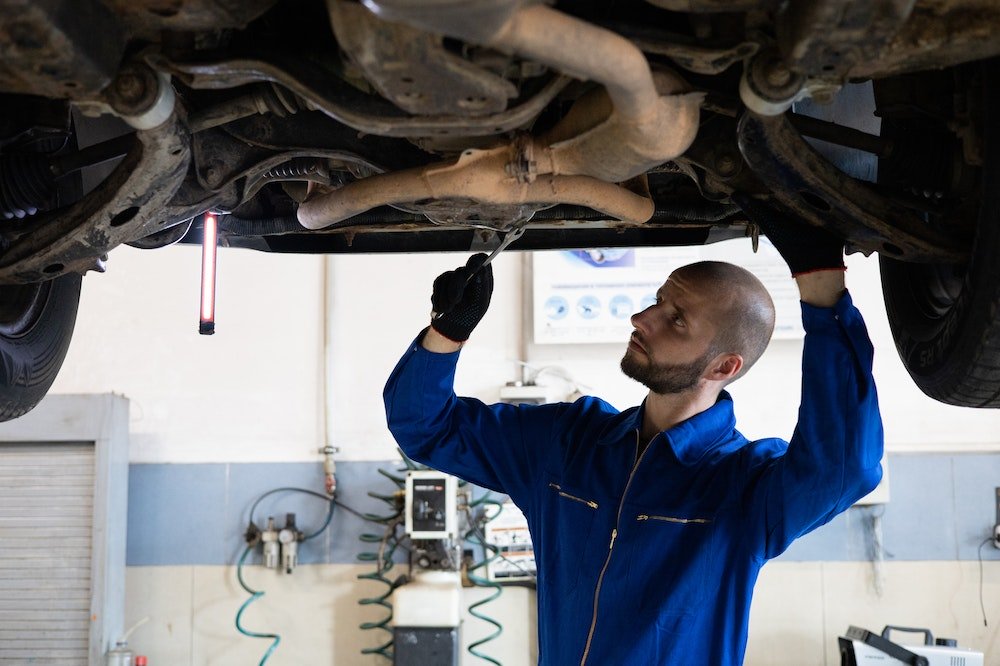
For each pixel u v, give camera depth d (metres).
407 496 3.90
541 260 4.25
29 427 3.80
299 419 4.28
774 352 4.25
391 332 4.32
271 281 4.34
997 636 4.08
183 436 4.27
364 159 1.42
